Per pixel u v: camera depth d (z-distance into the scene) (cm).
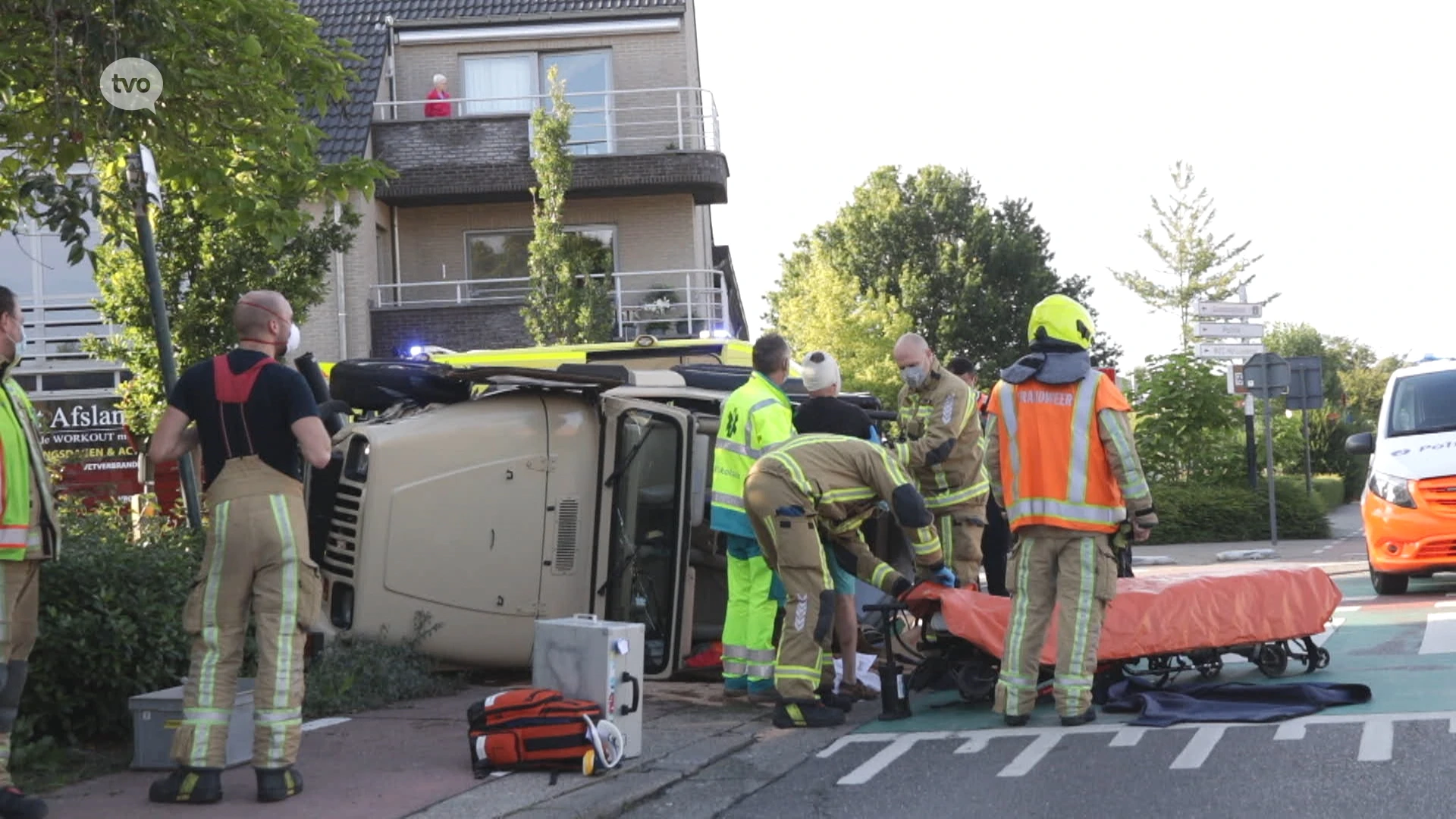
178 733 633
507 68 2900
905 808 618
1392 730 698
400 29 2873
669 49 2892
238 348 649
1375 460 1412
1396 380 1498
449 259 2842
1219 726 736
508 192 2745
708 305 2855
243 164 1033
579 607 976
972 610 831
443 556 964
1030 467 789
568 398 995
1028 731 767
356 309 2652
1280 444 3253
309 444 628
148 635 768
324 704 863
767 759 738
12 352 628
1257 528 2377
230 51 1001
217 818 604
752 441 871
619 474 983
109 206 1016
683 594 966
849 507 832
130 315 1703
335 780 673
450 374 952
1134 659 841
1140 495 770
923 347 1006
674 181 2770
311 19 1049
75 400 2488
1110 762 675
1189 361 2520
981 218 6384
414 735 786
